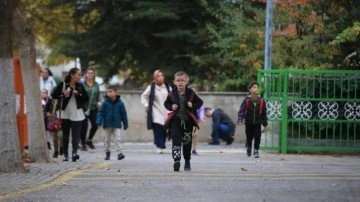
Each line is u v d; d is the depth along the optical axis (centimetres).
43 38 9569
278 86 5484
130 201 2648
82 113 4588
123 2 8356
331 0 6119
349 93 5466
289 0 6644
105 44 8756
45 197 2764
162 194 2819
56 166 4031
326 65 6022
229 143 7012
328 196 2758
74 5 8469
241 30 7688
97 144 6831
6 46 3497
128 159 4769
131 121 7288
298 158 5000
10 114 3541
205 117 7112
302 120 5488
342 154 5462
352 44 5762
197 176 3453
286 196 2756
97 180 3297
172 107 3662
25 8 6469
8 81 3516
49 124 4512
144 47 8806
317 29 6209
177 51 8625
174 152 3678
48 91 6206
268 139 5525
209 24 8094
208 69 8438
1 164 3553
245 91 8219
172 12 8188
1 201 2673
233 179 3316
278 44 6844
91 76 5912
